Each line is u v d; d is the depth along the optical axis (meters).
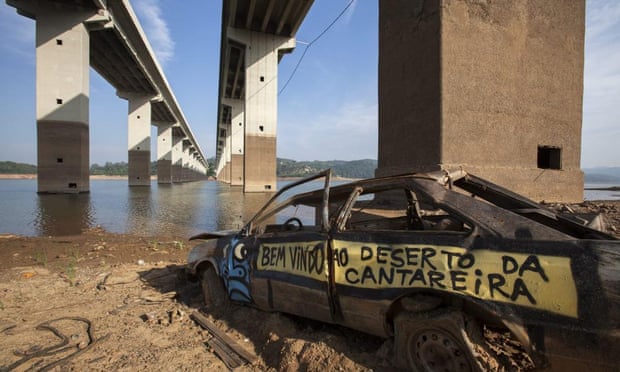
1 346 3.21
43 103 28.69
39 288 4.96
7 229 11.94
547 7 7.84
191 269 4.50
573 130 8.23
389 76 8.30
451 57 6.85
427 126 7.09
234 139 57.59
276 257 3.30
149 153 55.09
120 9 32.97
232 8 31.05
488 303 2.01
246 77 34.34
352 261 2.65
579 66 8.33
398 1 7.96
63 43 29.17
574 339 1.74
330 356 2.67
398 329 2.46
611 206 7.33
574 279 1.80
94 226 12.80
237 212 17.81
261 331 3.29
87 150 31.11
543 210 2.73
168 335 3.45
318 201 3.48
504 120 7.32
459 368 2.16
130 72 47.56
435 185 2.64
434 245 2.30
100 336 3.40
